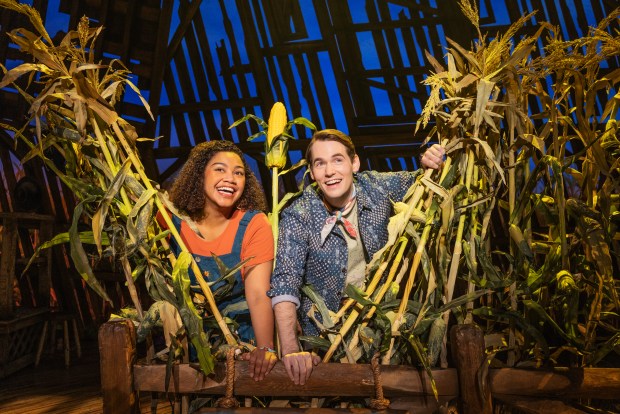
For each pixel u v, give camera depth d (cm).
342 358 165
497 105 166
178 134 570
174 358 165
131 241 163
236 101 554
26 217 422
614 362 220
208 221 188
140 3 538
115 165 169
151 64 551
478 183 181
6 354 390
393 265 166
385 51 536
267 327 175
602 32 165
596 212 164
